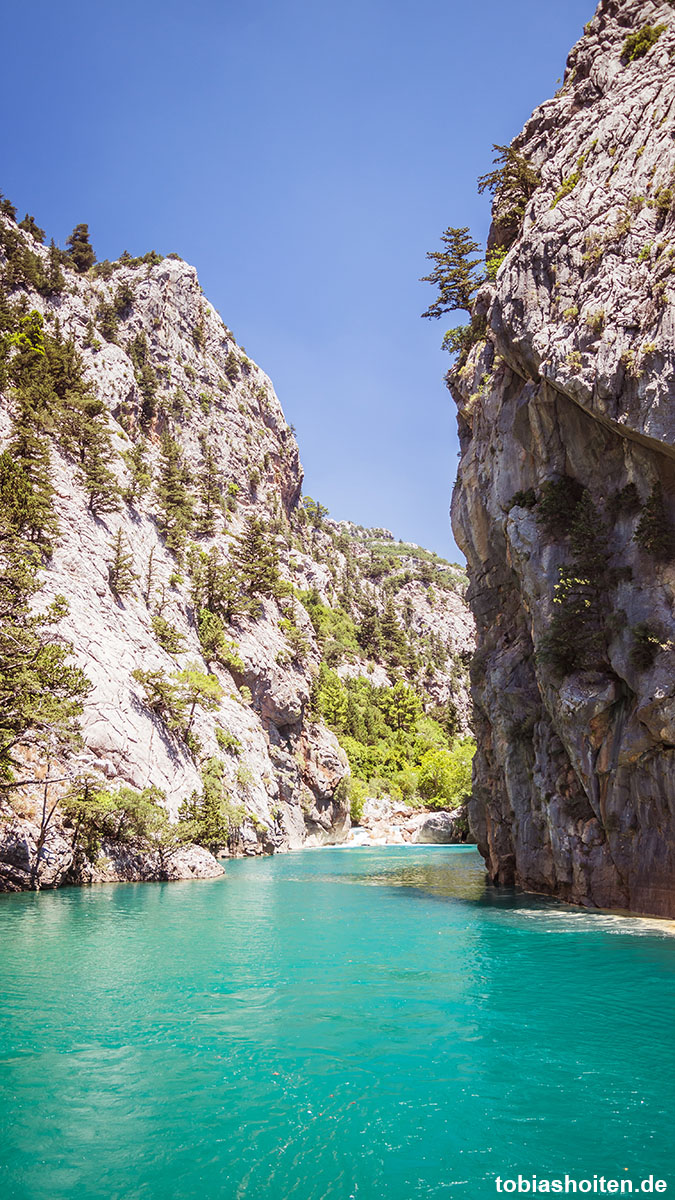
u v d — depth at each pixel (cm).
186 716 6144
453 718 15162
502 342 3612
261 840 6575
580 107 4169
